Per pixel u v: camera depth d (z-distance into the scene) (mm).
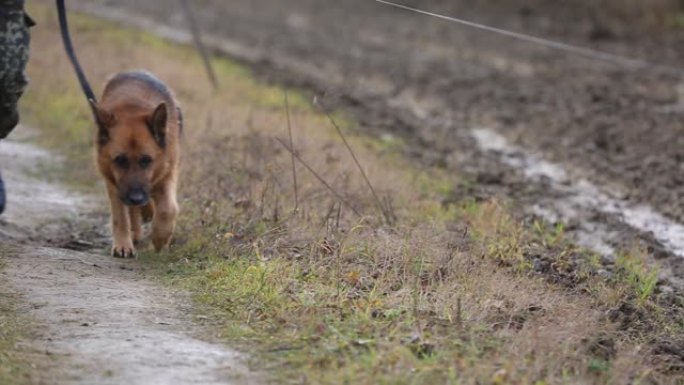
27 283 10070
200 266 10906
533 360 8203
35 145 17219
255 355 8359
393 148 18719
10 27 10625
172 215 11562
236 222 12000
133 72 12531
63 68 22391
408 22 36969
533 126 20969
